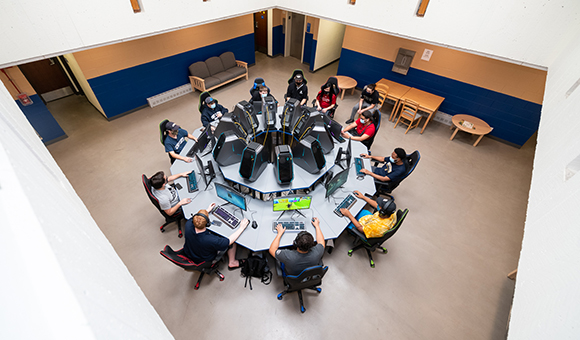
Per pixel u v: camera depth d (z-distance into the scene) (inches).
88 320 13.4
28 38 109.8
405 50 249.0
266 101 161.0
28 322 10.4
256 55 376.2
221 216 129.0
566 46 107.7
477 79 225.0
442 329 122.0
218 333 117.8
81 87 245.9
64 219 25.7
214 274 136.6
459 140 235.1
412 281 138.1
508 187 191.6
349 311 126.3
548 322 33.4
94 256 27.0
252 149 122.1
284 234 124.1
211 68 284.7
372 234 126.1
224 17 174.6
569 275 34.2
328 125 164.2
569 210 43.3
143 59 237.0
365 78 292.2
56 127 207.0
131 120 239.6
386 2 149.2
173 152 159.8
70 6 115.6
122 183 179.5
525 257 53.5
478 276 140.9
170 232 153.3
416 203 177.9
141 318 29.4
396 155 151.2
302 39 347.9
